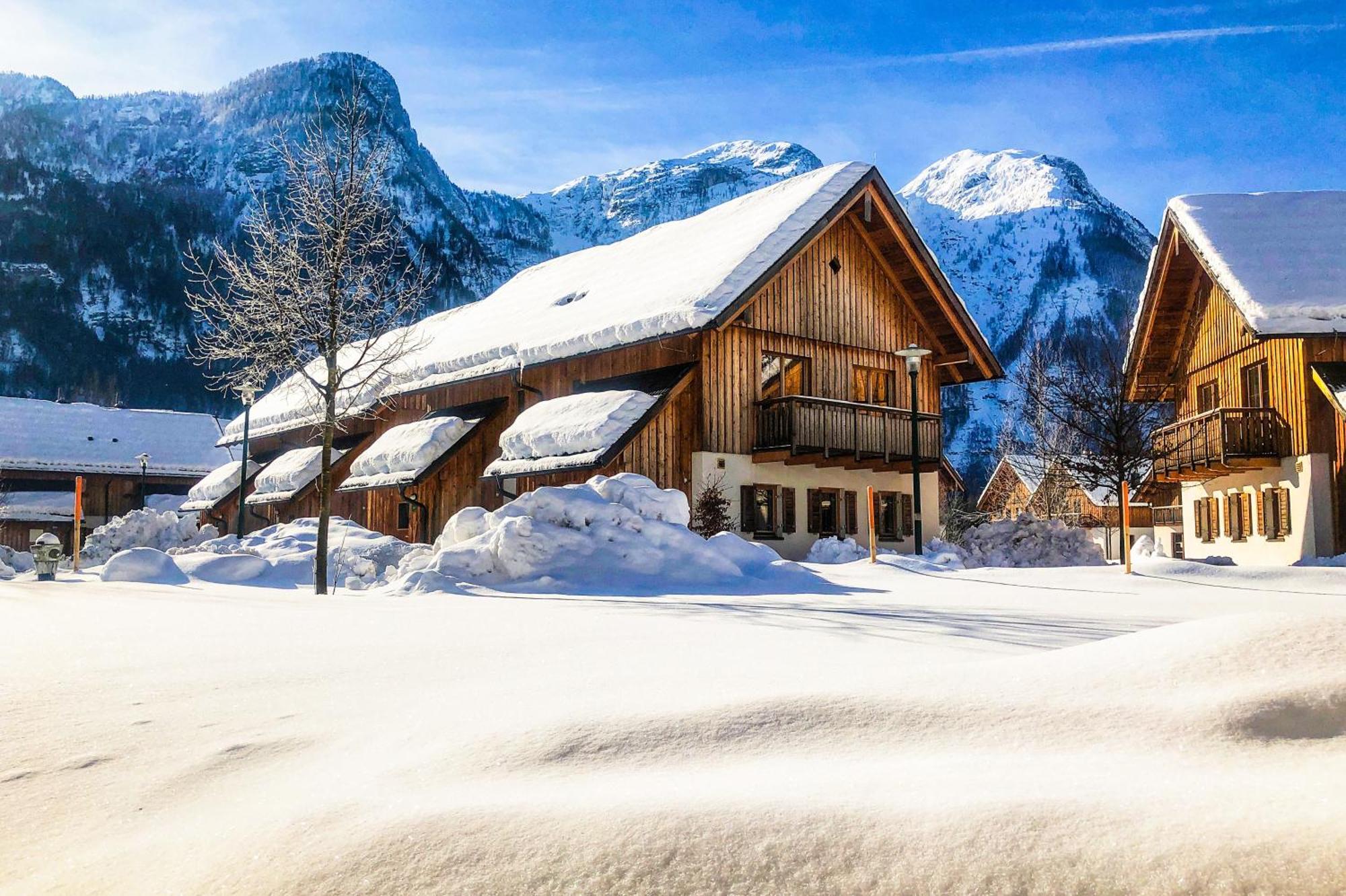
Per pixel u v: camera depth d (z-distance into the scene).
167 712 3.79
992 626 6.66
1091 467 29.81
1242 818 1.79
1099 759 2.37
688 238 25.45
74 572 16.45
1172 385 28.78
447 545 13.72
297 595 10.63
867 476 23.27
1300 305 20.00
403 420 28.61
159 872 2.12
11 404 57.09
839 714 2.87
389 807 2.26
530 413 21.53
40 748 3.29
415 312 16.11
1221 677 2.86
